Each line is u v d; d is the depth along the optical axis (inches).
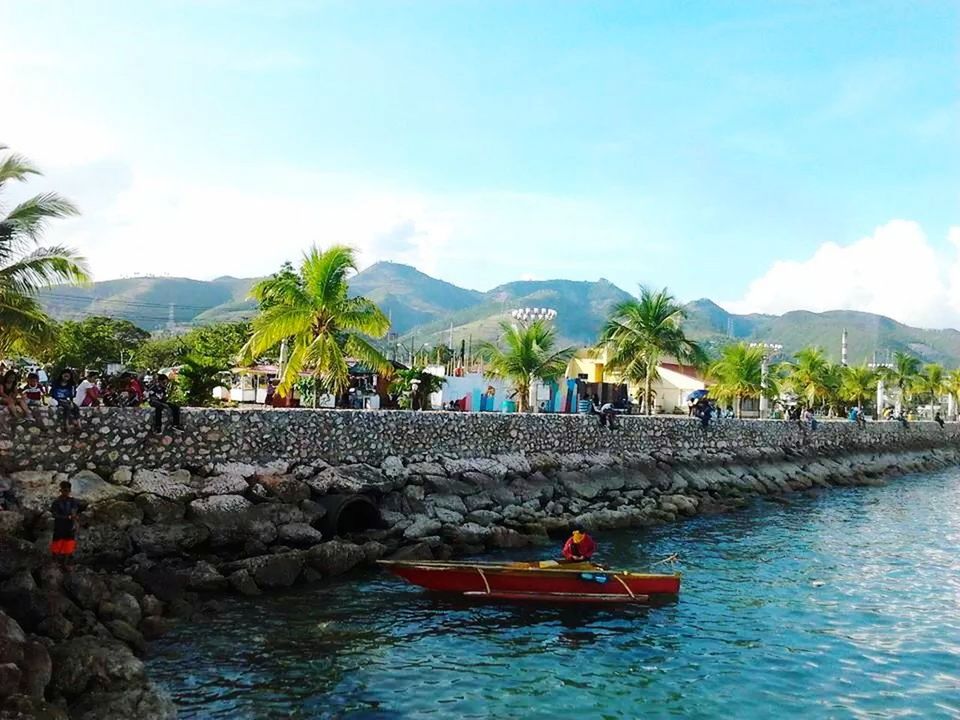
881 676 692.1
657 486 1601.9
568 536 1213.7
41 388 1302.9
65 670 539.8
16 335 917.8
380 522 1079.6
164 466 964.6
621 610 856.9
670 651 738.8
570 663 699.4
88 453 909.8
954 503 1903.3
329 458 1135.0
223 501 941.8
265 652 681.0
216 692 597.3
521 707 605.9
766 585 990.4
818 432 2475.4
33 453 872.3
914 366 4197.8
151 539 865.5
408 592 864.3
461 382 1994.3
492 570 845.2
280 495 1000.9
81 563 818.2
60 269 928.3
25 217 911.0
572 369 2564.0
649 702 624.4
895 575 1071.6
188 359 1384.1
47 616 626.2
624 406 2149.4
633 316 2046.0
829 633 806.5
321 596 838.5
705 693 645.9
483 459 1337.4
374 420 1197.7
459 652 711.7
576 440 1546.5
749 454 2039.9
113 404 1115.3
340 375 1370.6
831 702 634.8
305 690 613.0
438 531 1091.3
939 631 821.9
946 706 631.8
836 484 2199.8
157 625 701.3
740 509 1635.1
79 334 2928.2
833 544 1283.2
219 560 880.9
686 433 1856.5
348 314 1354.6
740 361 2642.7
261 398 1877.5
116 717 513.3
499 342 2287.2
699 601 906.1
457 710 595.5
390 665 672.4
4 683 481.1
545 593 860.0
